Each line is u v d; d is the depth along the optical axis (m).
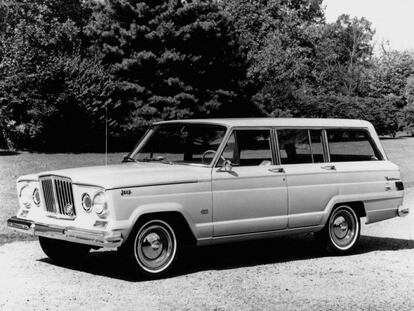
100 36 35.00
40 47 31.62
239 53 37.28
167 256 7.21
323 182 8.64
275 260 8.43
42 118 29.33
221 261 8.32
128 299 6.17
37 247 9.04
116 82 32.22
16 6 32.97
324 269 7.86
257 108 38.78
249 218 7.87
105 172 7.26
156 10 35.06
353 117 46.34
